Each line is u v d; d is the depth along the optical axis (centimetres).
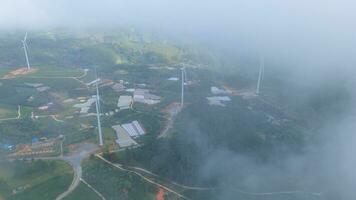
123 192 16888
